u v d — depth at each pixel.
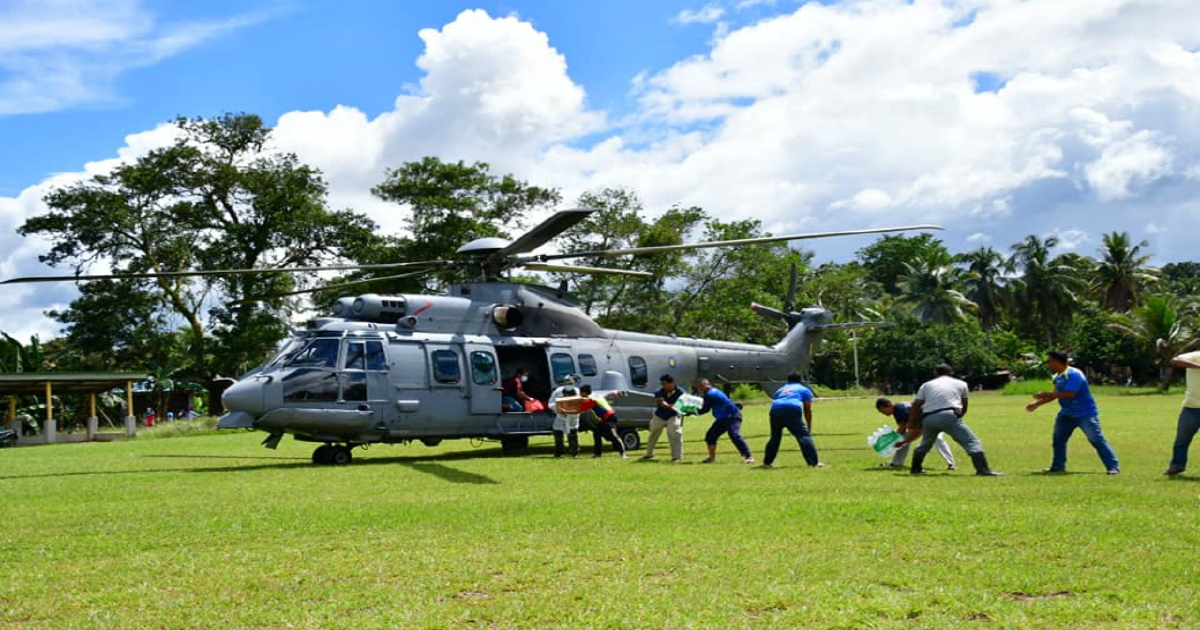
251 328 43.38
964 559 6.21
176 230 43.91
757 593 5.38
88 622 4.98
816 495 9.56
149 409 50.53
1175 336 56.50
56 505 9.84
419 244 43.12
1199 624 4.67
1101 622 4.73
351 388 15.75
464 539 7.22
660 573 5.95
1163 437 18.08
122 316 43.94
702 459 15.17
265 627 4.87
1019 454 14.82
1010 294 82.56
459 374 16.98
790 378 13.59
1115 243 77.19
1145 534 6.97
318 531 7.71
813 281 66.69
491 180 45.47
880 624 4.74
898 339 70.62
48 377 33.84
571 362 18.61
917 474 11.88
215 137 44.72
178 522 8.30
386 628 4.80
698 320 49.81
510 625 4.85
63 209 42.41
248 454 20.42
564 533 7.41
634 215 47.25
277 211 44.22
